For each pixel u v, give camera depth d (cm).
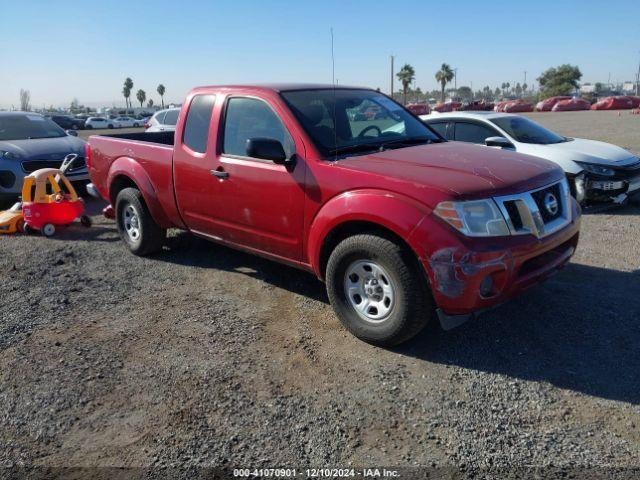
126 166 587
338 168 389
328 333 412
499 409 311
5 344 404
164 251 632
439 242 334
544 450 276
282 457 277
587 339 388
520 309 439
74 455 283
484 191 346
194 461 275
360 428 298
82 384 347
